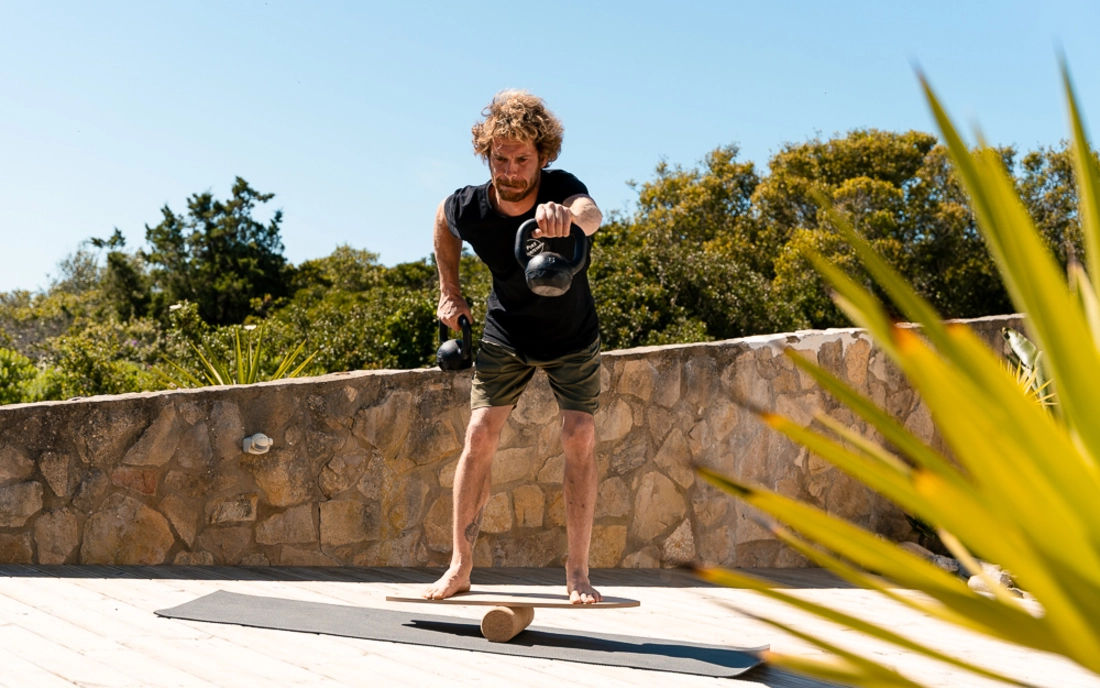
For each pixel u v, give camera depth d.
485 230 3.12
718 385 5.12
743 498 0.63
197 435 4.45
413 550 4.71
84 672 2.67
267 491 4.53
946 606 0.57
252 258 44.91
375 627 3.28
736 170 31.78
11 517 4.21
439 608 3.66
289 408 4.57
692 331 13.92
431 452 4.77
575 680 2.72
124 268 43.56
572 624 3.51
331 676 2.71
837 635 3.38
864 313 0.59
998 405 0.53
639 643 3.15
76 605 3.51
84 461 4.30
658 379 5.01
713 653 3.02
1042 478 0.50
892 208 27.22
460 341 3.41
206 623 3.30
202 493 4.45
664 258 15.28
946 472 0.59
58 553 4.25
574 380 3.24
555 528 4.89
